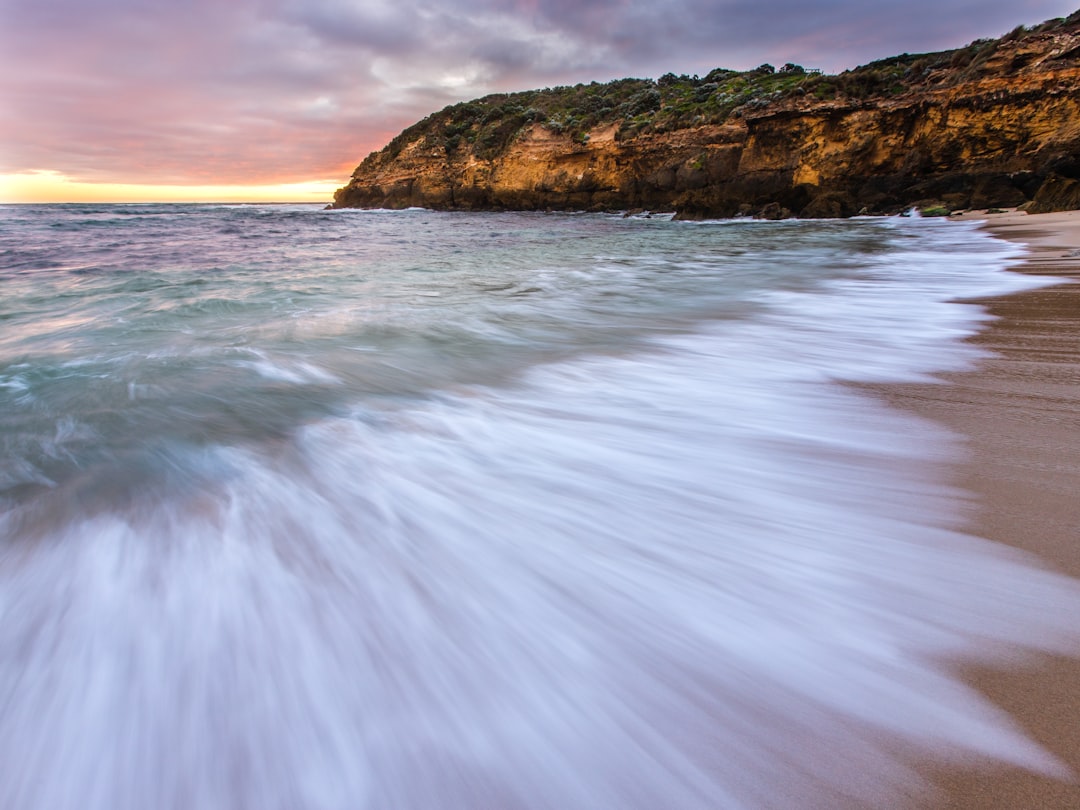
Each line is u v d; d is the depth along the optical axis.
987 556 1.99
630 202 41.25
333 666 1.66
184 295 8.69
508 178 48.34
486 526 2.36
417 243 20.52
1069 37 22.22
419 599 1.93
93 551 2.25
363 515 2.48
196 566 2.14
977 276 8.81
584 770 1.32
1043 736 1.31
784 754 1.32
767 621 1.76
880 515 2.32
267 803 1.30
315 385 4.37
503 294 8.82
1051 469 2.58
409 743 1.41
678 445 3.15
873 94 28.02
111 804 1.31
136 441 3.33
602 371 4.71
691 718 1.43
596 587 1.96
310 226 32.88
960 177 24.80
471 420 3.60
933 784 1.22
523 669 1.62
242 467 2.98
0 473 2.94
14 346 5.51
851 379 4.19
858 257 12.45
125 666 1.68
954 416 3.31
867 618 1.74
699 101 41.97
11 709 1.54
